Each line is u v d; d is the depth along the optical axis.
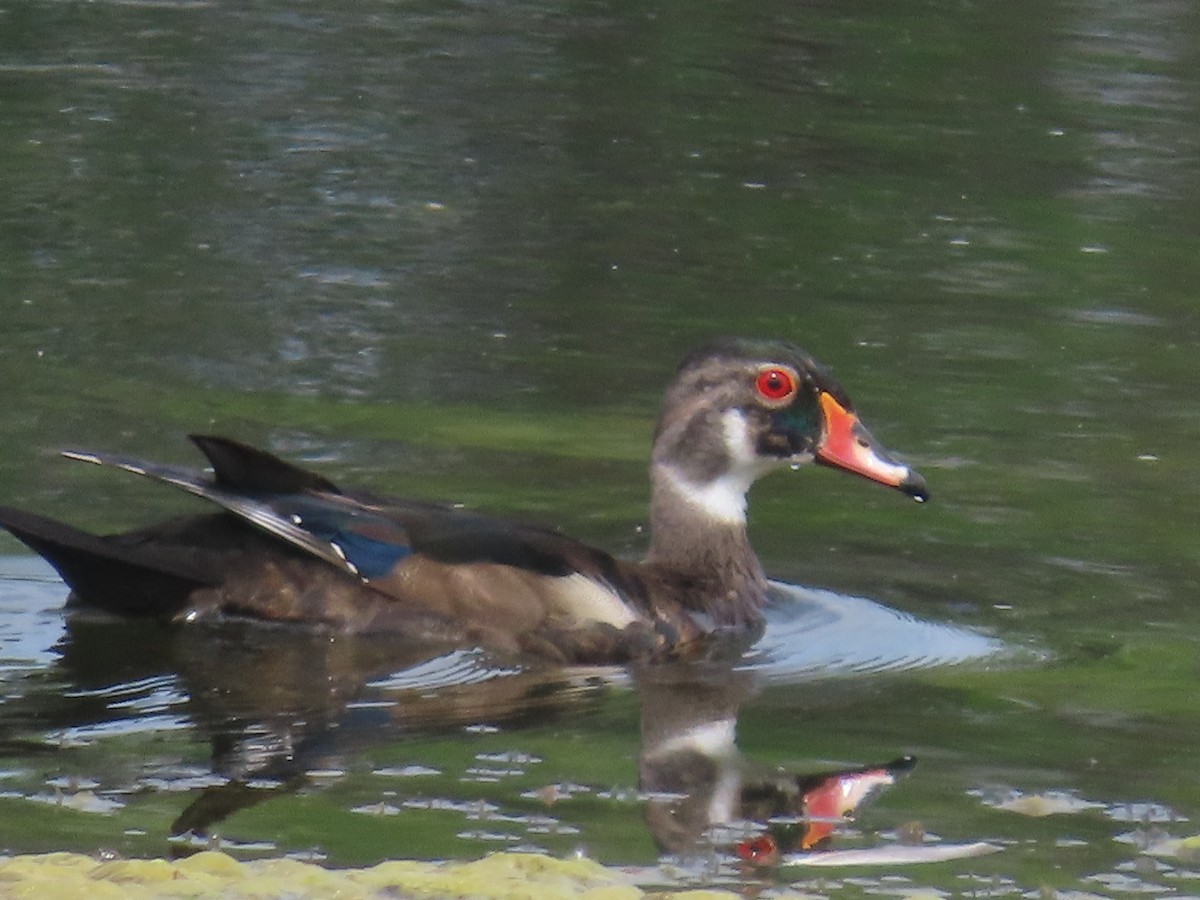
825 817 9.72
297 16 30.88
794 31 29.72
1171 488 15.31
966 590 13.51
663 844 9.30
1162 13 30.41
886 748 10.77
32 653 11.63
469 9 31.45
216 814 9.42
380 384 17.34
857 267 20.94
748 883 8.86
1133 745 10.84
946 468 15.72
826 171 24.08
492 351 18.25
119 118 25.39
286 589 12.05
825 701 11.58
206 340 18.36
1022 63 27.77
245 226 21.86
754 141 25.12
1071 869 9.16
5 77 26.88
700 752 10.62
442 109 26.38
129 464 11.77
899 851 9.32
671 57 28.69
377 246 21.36
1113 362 18.28
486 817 9.53
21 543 13.56
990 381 17.70
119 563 11.87
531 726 10.96
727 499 13.43
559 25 30.61
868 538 14.49
